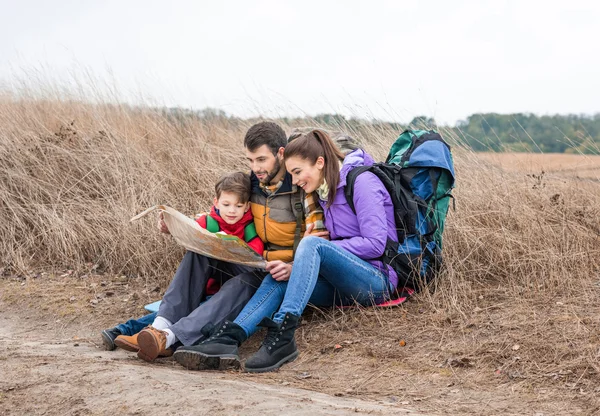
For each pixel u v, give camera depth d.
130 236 5.91
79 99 8.40
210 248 3.96
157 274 5.61
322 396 3.18
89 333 4.70
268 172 4.12
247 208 4.26
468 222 5.30
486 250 4.96
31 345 4.31
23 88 8.59
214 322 3.90
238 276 4.09
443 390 3.28
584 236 5.01
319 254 3.88
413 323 4.09
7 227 6.35
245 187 4.19
